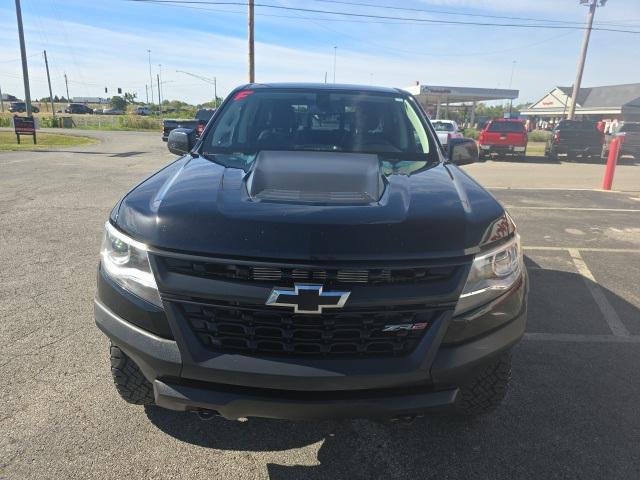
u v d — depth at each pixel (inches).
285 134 133.4
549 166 743.1
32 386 121.0
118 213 91.1
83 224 273.9
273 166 105.7
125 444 102.7
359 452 103.1
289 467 98.6
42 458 97.9
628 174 635.5
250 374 79.3
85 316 158.9
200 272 78.8
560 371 135.2
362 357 80.3
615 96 2433.6
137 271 83.1
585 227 305.1
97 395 118.3
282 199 87.0
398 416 83.1
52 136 1144.8
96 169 516.4
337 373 78.8
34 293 176.6
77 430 106.3
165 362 81.7
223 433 107.5
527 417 114.8
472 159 138.8
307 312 76.7
